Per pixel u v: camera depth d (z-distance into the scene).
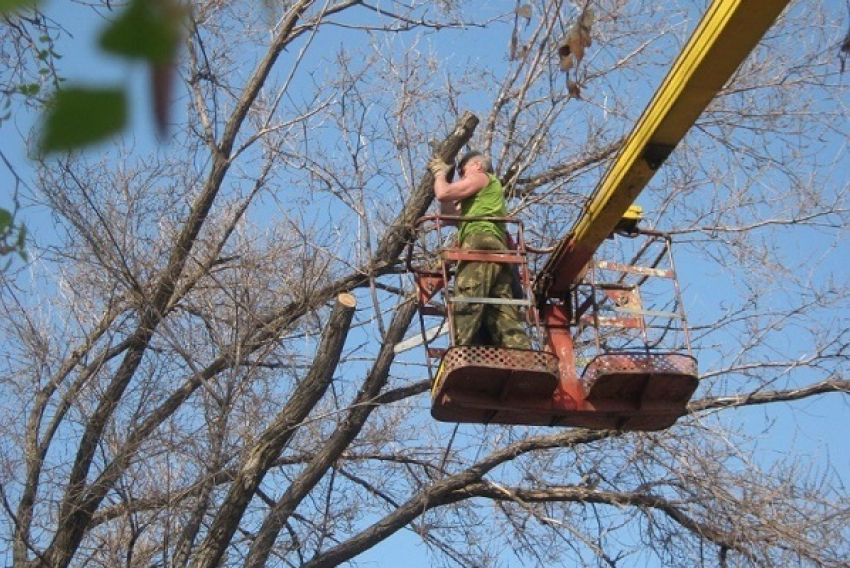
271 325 16.73
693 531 17.33
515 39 13.90
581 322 13.75
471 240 12.80
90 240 14.88
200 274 16.69
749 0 10.27
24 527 15.77
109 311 16.25
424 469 19.22
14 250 8.54
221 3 16.52
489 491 17.72
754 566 16.75
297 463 18.17
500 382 12.37
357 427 15.84
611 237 13.61
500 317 12.70
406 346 15.34
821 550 16.73
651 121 11.99
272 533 16.02
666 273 13.70
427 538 17.97
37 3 2.21
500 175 17.31
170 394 16.17
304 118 17.36
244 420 15.70
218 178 16.75
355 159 17.55
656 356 12.81
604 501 17.83
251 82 17.16
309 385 15.46
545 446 17.94
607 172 12.96
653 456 17.77
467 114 15.34
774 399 17.73
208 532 15.50
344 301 15.32
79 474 15.77
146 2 1.97
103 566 15.89
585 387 12.98
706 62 11.02
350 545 17.12
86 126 2.01
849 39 10.13
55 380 16.33
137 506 15.09
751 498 17.12
